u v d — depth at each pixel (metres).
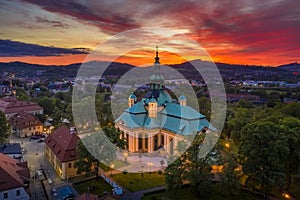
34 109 149.50
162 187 66.06
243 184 66.69
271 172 57.06
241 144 65.62
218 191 63.56
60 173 73.06
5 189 52.34
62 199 58.91
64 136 80.31
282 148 57.09
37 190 64.38
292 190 65.38
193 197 61.25
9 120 126.44
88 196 47.91
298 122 69.81
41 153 93.69
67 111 132.12
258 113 99.88
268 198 59.69
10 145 88.44
